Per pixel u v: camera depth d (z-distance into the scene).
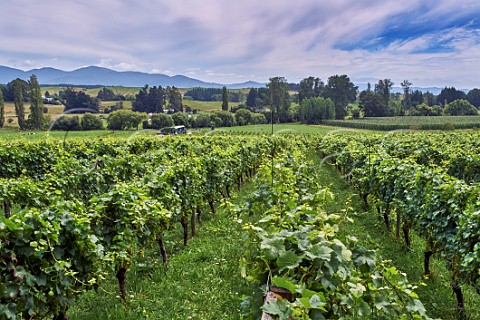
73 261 4.50
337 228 3.56
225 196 13.27
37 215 4.14
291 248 3.03
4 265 3.69
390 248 7.92
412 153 14.84
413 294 3.12
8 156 11.54
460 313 5.31
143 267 6.73
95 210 5.27
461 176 11.81
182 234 9.09
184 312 5.32
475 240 4.83
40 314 4.04
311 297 2.32
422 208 6.41
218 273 6.56
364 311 2.91
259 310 2.96
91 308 5.46
